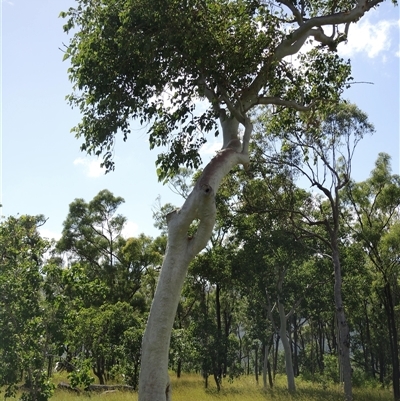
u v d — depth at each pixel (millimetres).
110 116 9023
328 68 10922
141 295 36625
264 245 23094
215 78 8516
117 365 21469
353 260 23703
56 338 9117
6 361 8891
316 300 29328
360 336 40469
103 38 8508
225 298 36500
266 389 25766
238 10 8516
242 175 17141
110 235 37938
